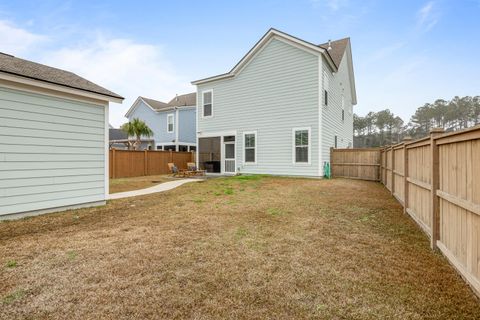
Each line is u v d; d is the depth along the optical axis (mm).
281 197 7117
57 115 5594
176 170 15227
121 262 2975
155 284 2486
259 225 4469
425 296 2264
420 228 4258
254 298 2250
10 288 2406
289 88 12445
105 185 6551
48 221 4832
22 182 5051
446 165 3045
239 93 14070
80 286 2445
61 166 5676
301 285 2459
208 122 15352
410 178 4852
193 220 4824
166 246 3482
